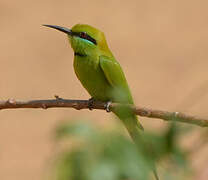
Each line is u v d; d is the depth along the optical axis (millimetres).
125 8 19938
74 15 19594
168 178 2674
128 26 19125
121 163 2725
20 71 17078
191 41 18281
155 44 18219
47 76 16906
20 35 18531
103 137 2789
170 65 17312
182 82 16547
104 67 7621
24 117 15062
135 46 18188
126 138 2801
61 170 2766
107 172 2709
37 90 16359
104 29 19031
